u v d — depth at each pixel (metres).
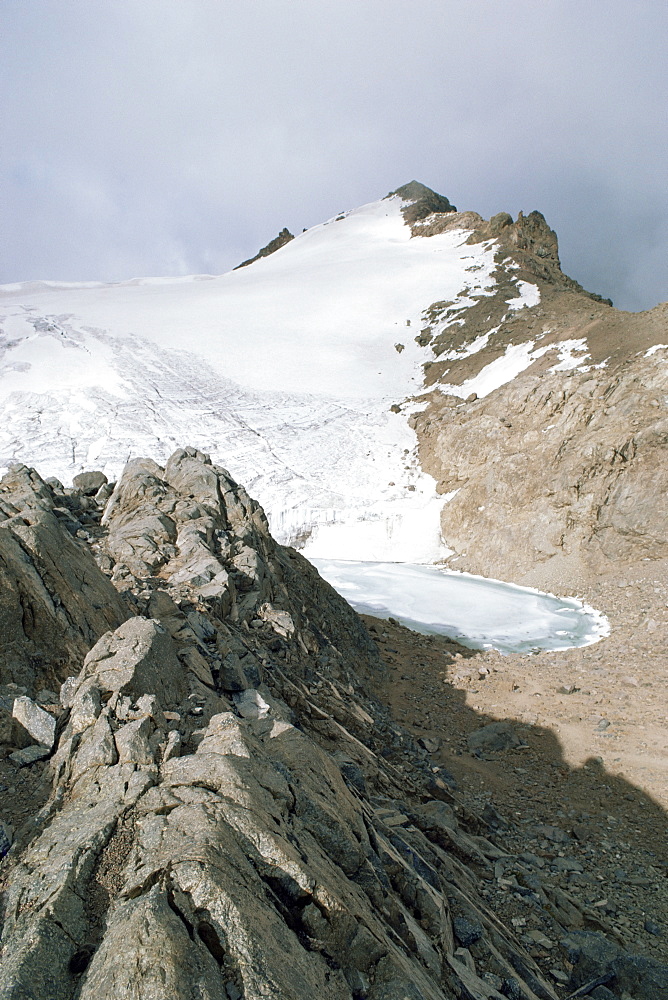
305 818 4.79
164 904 3.29
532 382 42.97
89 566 8.70
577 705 15.49
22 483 16.28
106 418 56.19
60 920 3.38
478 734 13.45
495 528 35.47
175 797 4.34
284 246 153.50
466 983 4.84
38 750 5.46
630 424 31.91
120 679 5.99
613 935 7.34
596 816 10.59
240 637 10.79
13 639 6.88
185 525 15.32
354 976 3.63
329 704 11.32
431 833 8.19
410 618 26.16
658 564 27.30
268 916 3.47
